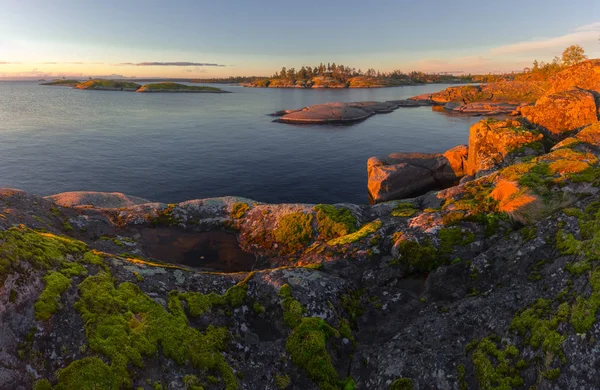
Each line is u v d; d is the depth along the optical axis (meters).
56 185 41.66
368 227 16.89
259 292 11.78
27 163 50.12
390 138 72.56
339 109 105.19
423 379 8.86
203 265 18.53
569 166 16.47
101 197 24.30
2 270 8.08
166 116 108.50
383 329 11.32
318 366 9.41
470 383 8.45
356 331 11.45
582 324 7.66
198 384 8.38
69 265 9.87
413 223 16.00
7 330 7.48
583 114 34.69
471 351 9.00
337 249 15.78
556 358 7.63
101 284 9.66
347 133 79.06
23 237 9.67
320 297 11.66
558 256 10.40
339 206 20.70
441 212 16.30
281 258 18.52
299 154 59.03
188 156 56.78
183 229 21.30
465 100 151.00
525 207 14.49
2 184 41.47
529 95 139.62
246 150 61.69
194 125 90.00
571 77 48.94
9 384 6.85
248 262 19.02
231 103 164.38
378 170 38.75
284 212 20.69
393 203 21.20
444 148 62.78
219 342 9.73
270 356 9.88
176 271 11.95
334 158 56.38
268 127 88.19
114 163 51.56
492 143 34.12
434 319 10.60
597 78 46.41
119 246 17.84
